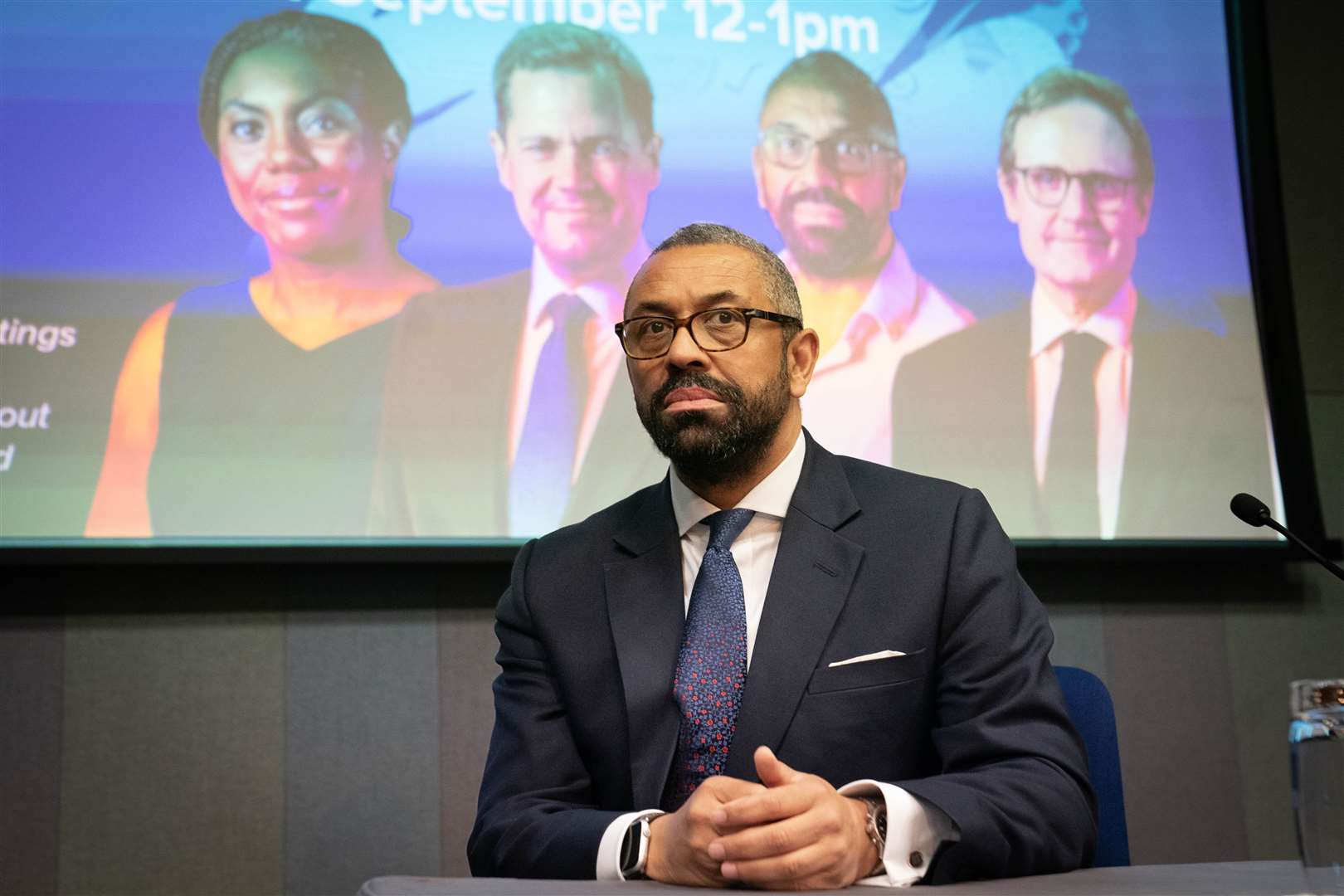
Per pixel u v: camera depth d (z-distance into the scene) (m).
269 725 2.43
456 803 2.48
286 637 2.47
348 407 2.48
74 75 2.48
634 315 1.53
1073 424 2.73
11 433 2.36
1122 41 2.91
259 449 2.44
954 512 1.52
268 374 2.47
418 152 2.59
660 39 2.72
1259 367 2.84
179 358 2.44
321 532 2.44
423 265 2.56
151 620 2.42
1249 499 1.49
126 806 2.36
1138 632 2.76
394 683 2.49
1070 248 2.80
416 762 2.48
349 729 2.46
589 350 2.59
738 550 1.53
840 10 2.80
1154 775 2.71
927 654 1.43
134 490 2.38
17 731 2.34
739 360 1.48
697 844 1.08
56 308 2.41
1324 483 2.91
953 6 2.85
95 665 2.39
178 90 2.52
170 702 2.40
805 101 2.75
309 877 2.40
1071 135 2.85
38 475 2.36
